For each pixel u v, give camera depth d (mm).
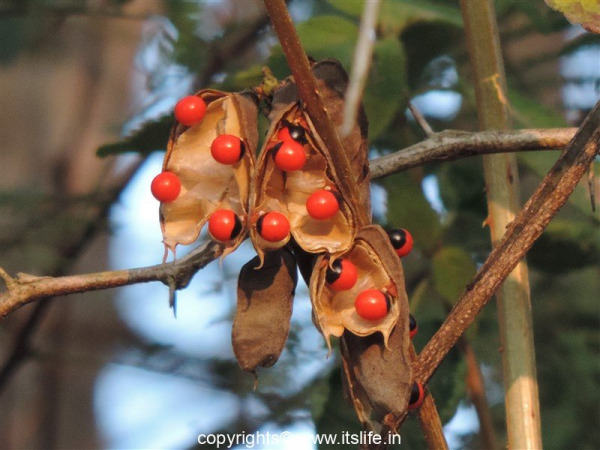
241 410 772
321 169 597
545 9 745
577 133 588
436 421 596
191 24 771
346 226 591
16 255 813
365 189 593
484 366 782
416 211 699
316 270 589
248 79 676
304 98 577
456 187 739
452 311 589
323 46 677
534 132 621
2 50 804
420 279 730
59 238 825
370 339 590
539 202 589
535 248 712
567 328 793
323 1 776
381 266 591
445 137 626
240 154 591
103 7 782
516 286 634
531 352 632
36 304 827
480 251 741
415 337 699
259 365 591
